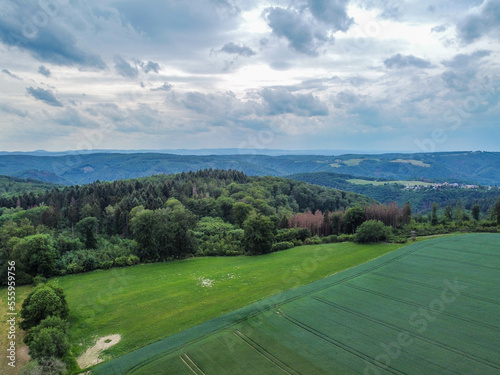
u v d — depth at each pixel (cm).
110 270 7506
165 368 3759
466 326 4491
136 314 5184
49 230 9038
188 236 8688
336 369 3666
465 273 6531
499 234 9869
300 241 10050
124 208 11050
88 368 3841
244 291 6022
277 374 3603
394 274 6600
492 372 3531
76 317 5122
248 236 8919
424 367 3644
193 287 6297
